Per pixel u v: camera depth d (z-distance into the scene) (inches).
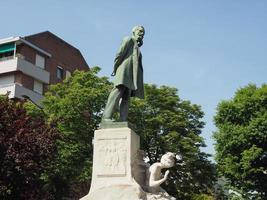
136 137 530.9
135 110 1279.5
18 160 812.0
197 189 1305.4
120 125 522.3
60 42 2132.1
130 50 555.8
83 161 1139.3
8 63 1823.3
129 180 500.1
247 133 1317.7
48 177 1104.2
